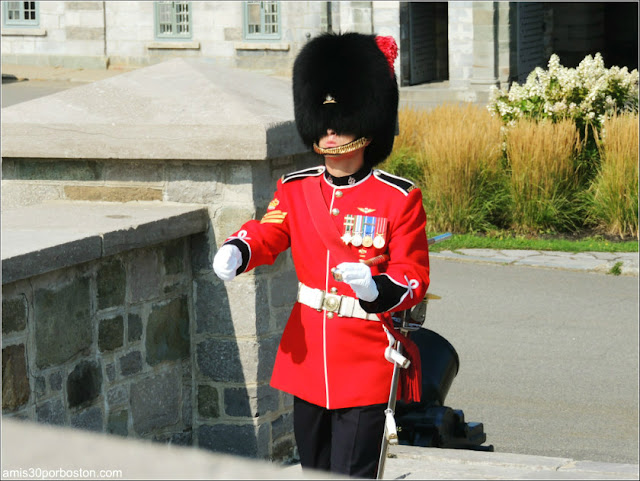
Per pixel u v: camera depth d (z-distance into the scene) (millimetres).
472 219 21672
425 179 23328
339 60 5559
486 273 18438
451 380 9117
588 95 23109
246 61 49719
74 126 8391
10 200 8883
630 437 10844
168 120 8227
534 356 13703
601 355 13719
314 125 5598
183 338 8539
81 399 7367
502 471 6801
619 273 18266
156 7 50938
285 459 9062
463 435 8750
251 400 8578
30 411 6812
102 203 8547
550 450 10500
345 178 5555
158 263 8156
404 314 5512
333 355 5402
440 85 43750
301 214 5574
